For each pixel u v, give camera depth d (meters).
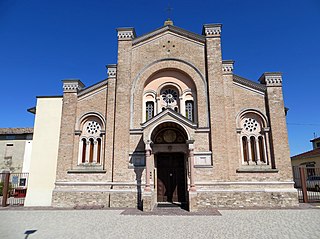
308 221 12.49
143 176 18.19
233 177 17.91
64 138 19.70
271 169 17.92
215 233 10.27
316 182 32.59
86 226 11.73
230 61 19.88
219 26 20.39
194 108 19.84
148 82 20.77
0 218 14.09
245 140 19.16
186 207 17.27
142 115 19.80
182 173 19.69
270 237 9.61
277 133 18.48
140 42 21.09
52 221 13.05
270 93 19.17
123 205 17.72
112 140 19.23
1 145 36.25
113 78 20.48
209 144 18.48
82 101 20.58
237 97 19.55
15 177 34.72
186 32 20.83
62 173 19.03
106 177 18.61
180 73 20.69
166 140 19.39
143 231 10.69
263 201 17.34
